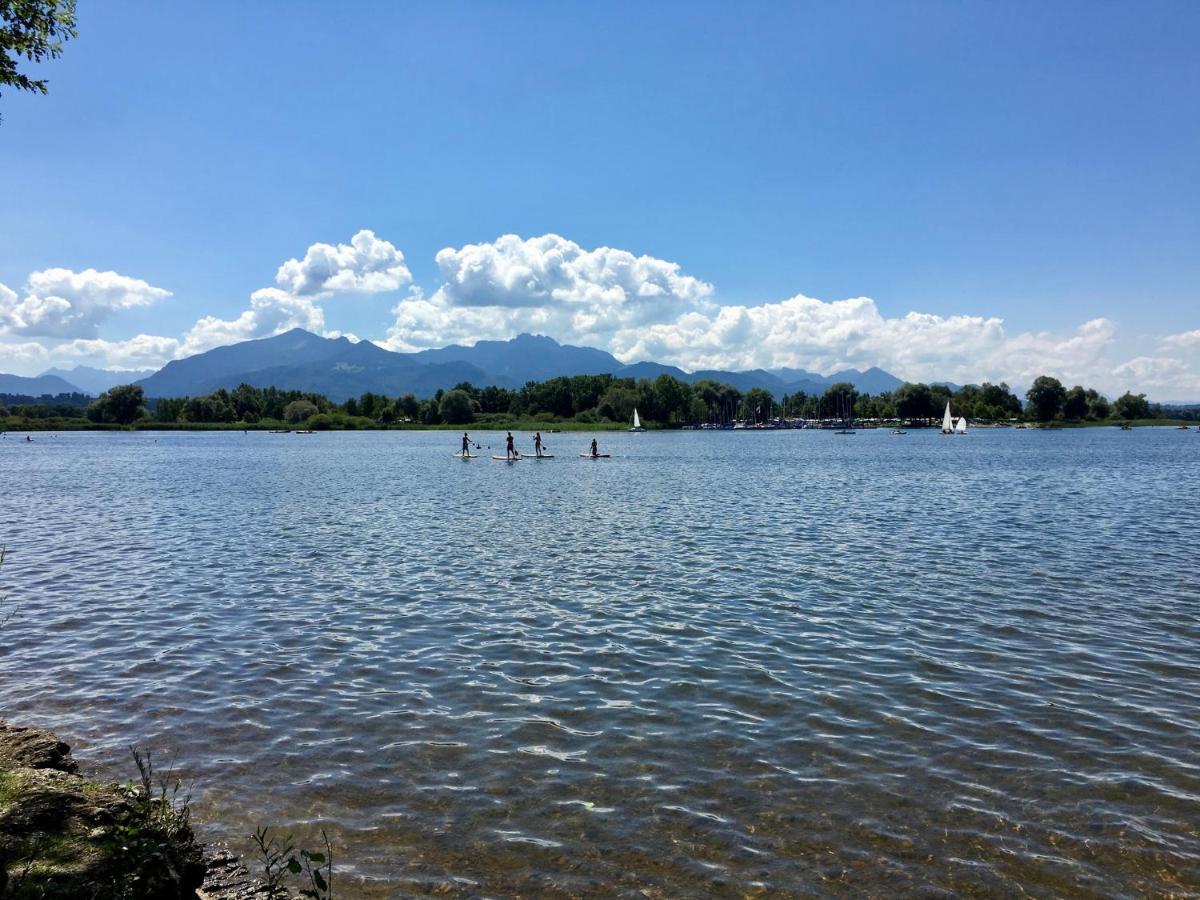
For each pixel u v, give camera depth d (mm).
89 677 14062
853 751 11016
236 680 13891
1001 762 10664
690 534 31031
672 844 8742
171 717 12227
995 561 24969
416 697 13086
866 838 8859
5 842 6395
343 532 31766
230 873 8219
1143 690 13359
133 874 6477
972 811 9422
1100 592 20547
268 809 9477
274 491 51188
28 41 12016
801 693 13227
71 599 19938
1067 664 14695
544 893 7887
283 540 29656
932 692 13250
